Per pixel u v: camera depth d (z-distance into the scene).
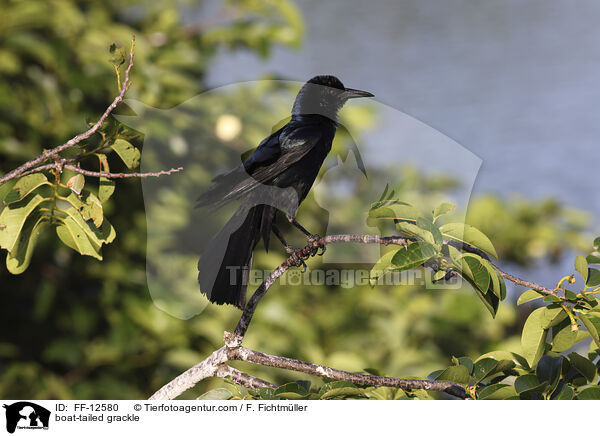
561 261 7.61
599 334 3.58
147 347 6.83
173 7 7.70
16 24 6.64
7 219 3.76
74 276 6.92
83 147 3.86
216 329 6.47
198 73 6.91
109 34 6.77
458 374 3.86
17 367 6.82
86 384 6.84
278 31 7.09
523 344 3.84
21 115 6.67
